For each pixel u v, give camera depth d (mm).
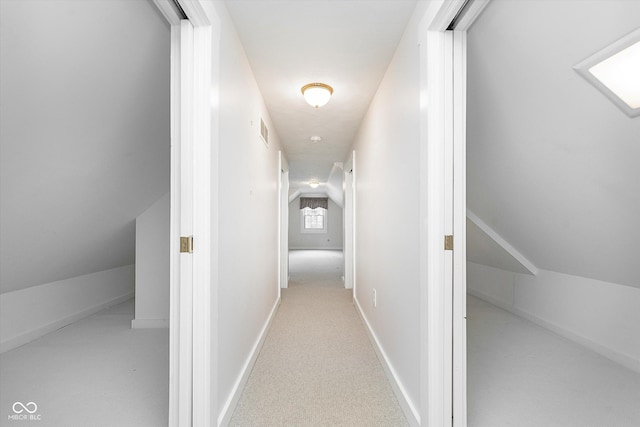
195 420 1302
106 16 1296
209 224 1321
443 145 1383
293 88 2578
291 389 1928
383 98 2355
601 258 2279
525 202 2391
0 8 1035
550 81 1441
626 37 1084
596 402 1796
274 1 1563
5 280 2443
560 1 1142
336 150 4738
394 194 2012
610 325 2438
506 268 3682
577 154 1671
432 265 1376
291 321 3301
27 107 1393
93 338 2799
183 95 1312
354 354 2459
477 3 1200
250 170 2209
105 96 1647
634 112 1281
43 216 2115
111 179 2295
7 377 2062
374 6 1602
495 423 1602
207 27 1324
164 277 3115
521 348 2605
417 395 1547
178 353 1327
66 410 1684
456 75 1390
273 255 3467
